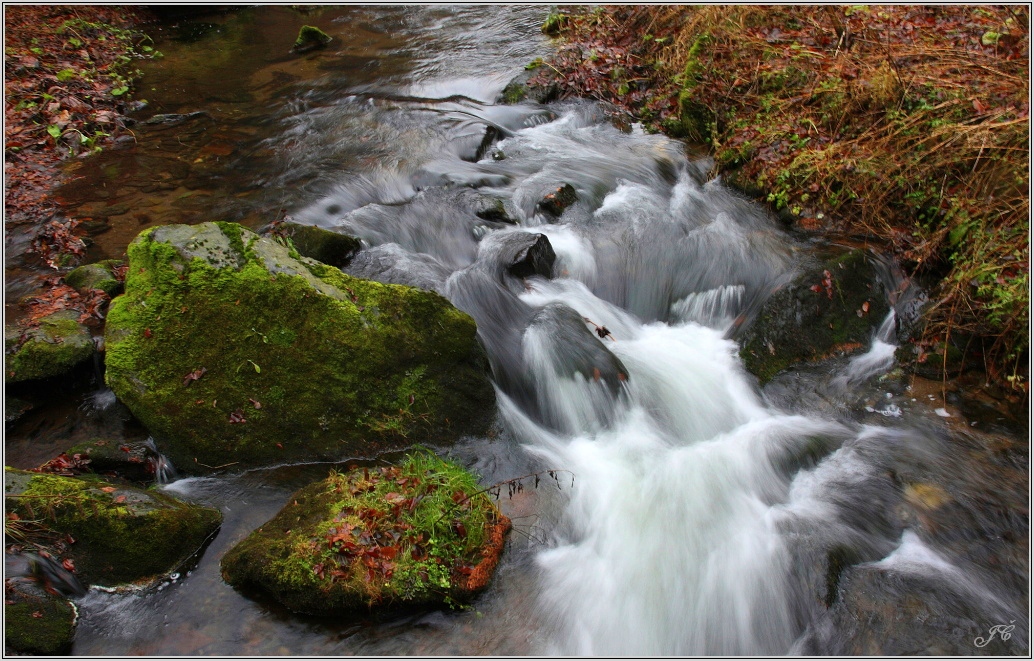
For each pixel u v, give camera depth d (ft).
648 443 18.79
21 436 17.17
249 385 17.17
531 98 36.73
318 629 13.67
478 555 14.60
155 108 36.40
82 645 13.26
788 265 23.40
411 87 38.58
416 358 17.85
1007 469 17.88
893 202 24.72
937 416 19.60
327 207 26.68
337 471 16.88
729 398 20.40
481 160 31.42
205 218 25.89
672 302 24.22
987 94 25.61
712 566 15.40
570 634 13.97
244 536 15.30
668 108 34.50
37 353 17.74
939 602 14.58
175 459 16.92
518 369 20.13
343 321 17.38
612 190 29.07
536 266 23.61
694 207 27.58
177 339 17.15
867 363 21.53
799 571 15.10
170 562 14.52
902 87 26.86
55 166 29.91
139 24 49.85
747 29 34.37
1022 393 19.76
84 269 21.76
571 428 19.26
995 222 22.00
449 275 22.68
